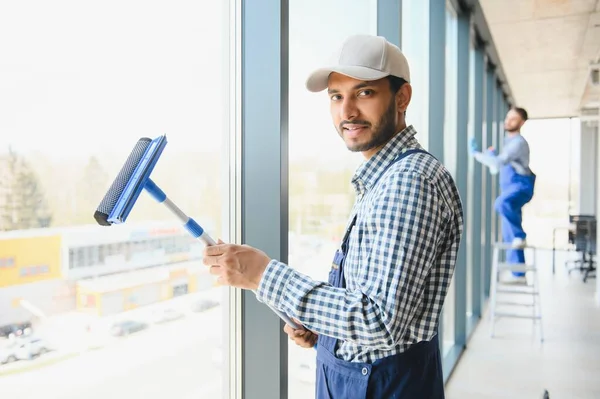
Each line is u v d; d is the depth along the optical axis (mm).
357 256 889
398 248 791
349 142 982
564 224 10398
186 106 1098
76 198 842
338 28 1764
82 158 851
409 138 997
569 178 10430
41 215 779
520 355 3551
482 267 5352
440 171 903
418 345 962
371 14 2102
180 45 1078
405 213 808
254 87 1208
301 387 1595
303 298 799
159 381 1040
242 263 835
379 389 940
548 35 5082
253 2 1204
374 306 765
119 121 927
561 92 8305
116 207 749
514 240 5367
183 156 1094
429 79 2959
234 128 1232
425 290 922
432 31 2959
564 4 4168
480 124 5055
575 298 5457
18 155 744
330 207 1749
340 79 967
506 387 2953
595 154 10008
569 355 3543
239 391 1267
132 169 793
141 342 993
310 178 1578
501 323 4469
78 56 844
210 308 1201
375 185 935
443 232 894
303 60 1502
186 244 1119
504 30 4930
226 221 1233
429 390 979
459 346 3699
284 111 1201
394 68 942
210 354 1203
